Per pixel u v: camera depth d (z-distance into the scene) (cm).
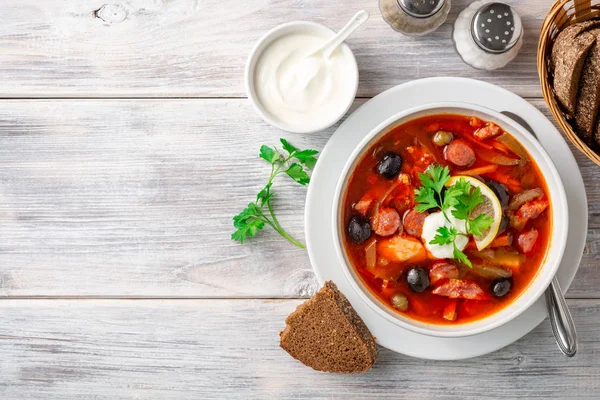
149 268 77
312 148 76
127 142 77
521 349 76
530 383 76
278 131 76
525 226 68
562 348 70
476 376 76
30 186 77
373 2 76
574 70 67
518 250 68
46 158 77
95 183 77
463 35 74
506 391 76
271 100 73
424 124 68
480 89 72
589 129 69
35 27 77
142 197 77
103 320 77
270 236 76
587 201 75
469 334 67
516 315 67
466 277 68
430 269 68
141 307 77
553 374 75
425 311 69
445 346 72
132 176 77
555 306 70
